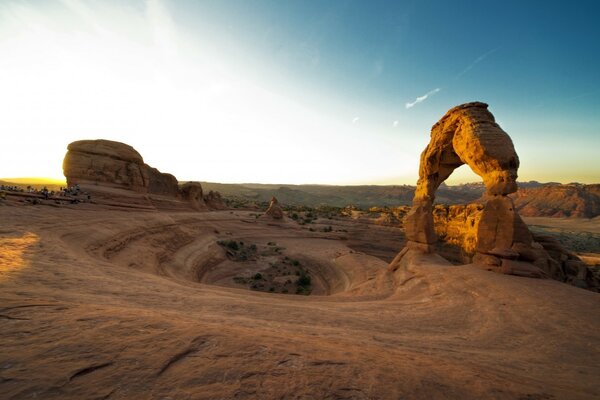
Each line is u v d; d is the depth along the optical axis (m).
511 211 17.30
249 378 3.25
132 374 3.06
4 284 7.16
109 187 40.09
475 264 18.48
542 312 10.91
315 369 3.68
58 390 2.69
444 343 7.97
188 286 14.23
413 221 24.36
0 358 3.14
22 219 18.41
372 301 15.62
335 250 51.56
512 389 4.01
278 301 13.38
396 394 3.31
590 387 5.30
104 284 9.59
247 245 54.19
